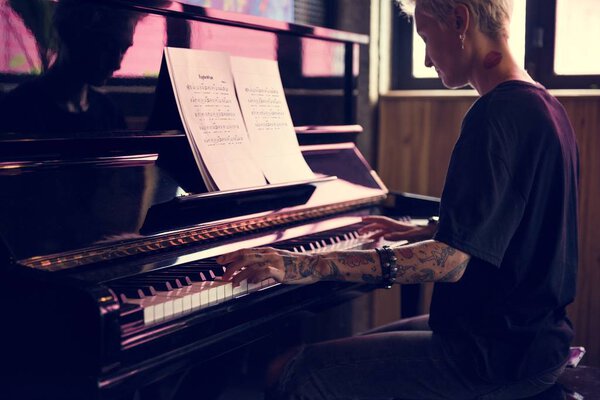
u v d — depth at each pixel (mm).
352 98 2506
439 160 3057
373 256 1438
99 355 1189
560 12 2896
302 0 2955
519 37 2975
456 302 1546
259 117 1957
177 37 1853
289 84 2254
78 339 1209
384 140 3172
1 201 1376
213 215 1737
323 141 2334
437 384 1556
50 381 1263
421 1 1562
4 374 1337
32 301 1273
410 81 3287
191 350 1391
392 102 3137
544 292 1503
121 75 1723
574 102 2766
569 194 1551
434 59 1587
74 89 1627
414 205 2434
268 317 1590
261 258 1439
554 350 1536
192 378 2121
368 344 1609
